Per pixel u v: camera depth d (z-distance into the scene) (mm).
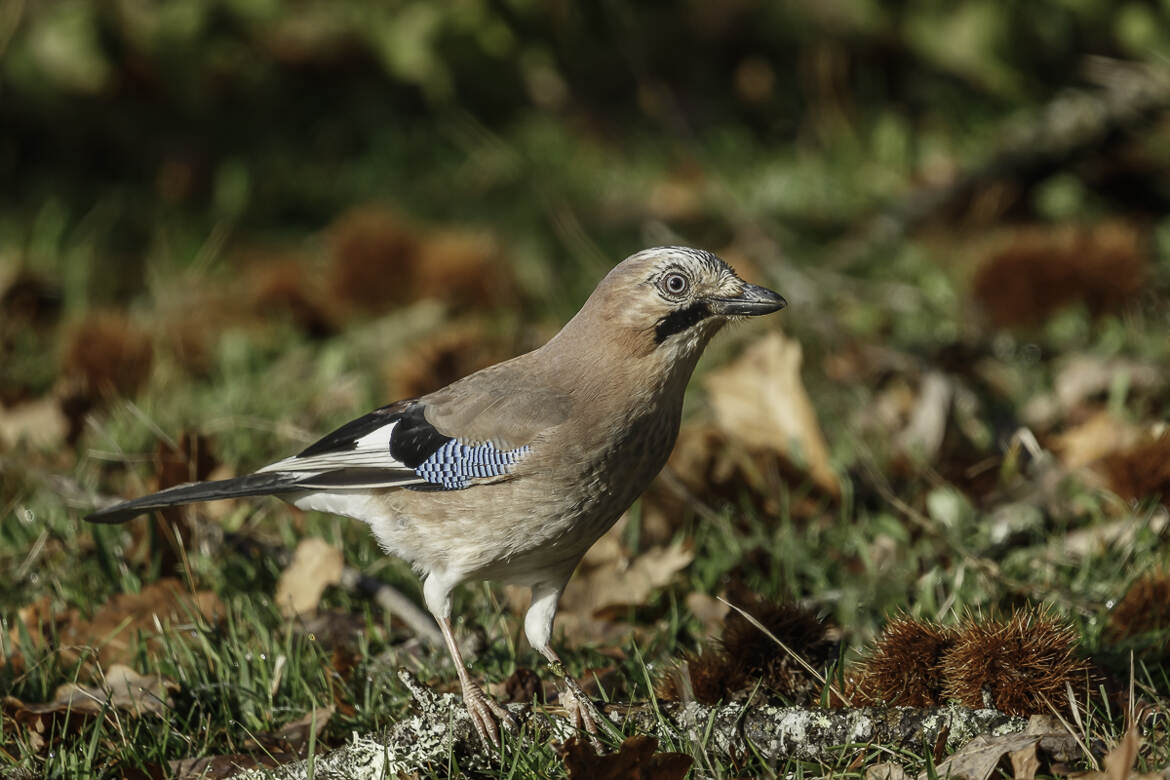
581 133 15938
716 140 15555
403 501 7496
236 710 7145
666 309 7223
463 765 6363
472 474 7262
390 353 12172
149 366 11516
